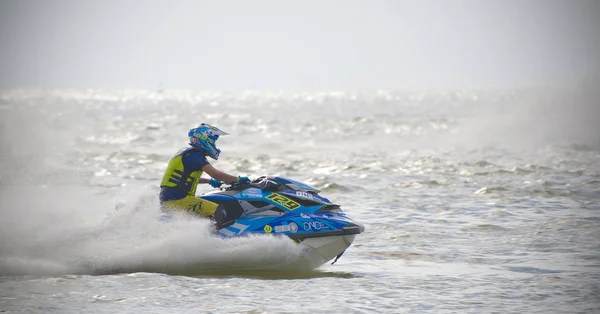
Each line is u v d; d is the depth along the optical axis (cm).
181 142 11194
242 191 3403
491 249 3738
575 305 2670
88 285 2920
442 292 2866
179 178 3334
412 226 4366
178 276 3139
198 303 2669
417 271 3269
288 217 3322
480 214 4747
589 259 3469
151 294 2792
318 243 3297
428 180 6444
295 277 3172
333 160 8281
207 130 3378
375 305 2661
